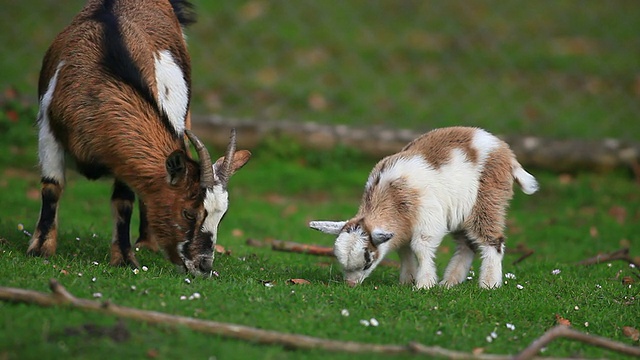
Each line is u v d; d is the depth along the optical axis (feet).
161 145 35.06
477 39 87.35
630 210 58.85
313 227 37.35
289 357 25.91
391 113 73.36
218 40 82.84
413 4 92.63
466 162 37.37
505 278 38.96
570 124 73.26
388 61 82.33
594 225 55.77
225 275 36.01
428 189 36.94
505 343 29.19
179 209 34.12
